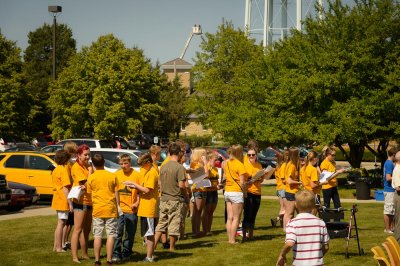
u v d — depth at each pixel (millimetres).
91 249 14414
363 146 35969
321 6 36125
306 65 33750
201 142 81375
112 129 55719
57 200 13742
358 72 32594
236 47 53094
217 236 16406
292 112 33938
